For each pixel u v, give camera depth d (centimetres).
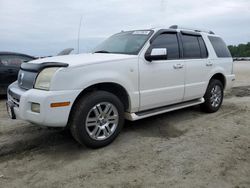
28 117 349
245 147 386
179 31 510
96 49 523
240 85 1140
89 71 363
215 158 348
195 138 426
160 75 453
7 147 396
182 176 303
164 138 428
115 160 347
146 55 433
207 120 531
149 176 304
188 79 510
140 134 448
